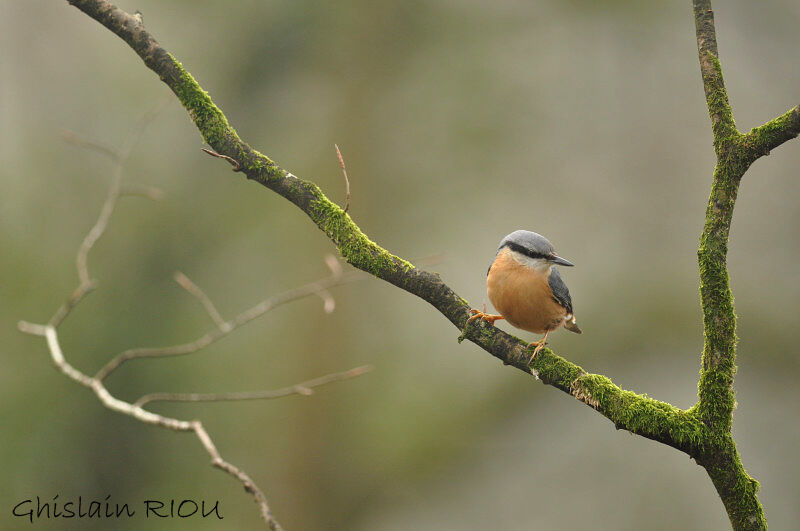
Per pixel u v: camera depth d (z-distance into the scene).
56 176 14.27
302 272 13.61
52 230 14.04
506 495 12.15
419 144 13.48
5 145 14.20
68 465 13.12
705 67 3.86
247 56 13.97
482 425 12.64
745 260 12.44
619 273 12.63
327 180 13.54
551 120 13.27
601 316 12.38
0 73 14.27
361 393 13.05
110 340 13.66
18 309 13.47
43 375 13.32
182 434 13.38
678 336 12.25
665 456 12.10
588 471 12.09
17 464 12.84
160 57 4.50
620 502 11.77
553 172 13.13
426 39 13.70
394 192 13.45
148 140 14.27
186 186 14.47
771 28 12.81
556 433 12.50
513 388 12.62
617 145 13.18
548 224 13.00
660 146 13.09
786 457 11.48
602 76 13.41
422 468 12.57
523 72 13.41
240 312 13.73
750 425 11.80
